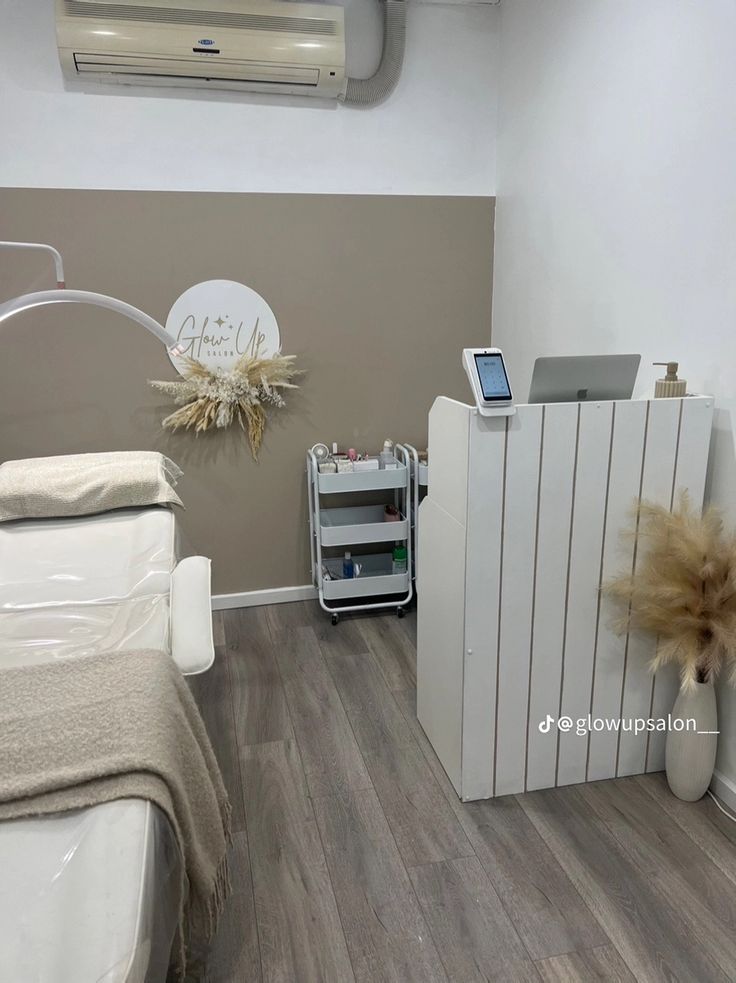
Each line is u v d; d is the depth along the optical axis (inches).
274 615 136.4
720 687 84.9
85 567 91.9
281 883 73.1
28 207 116.6
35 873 42.8
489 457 76.2
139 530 99.7
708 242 79.9
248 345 129.3
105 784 47.8
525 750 86.0
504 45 126.9
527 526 79.3
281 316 129.8
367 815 83.0
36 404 123.5
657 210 88.0
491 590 80.0
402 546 135.9
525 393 127.0
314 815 83.0
